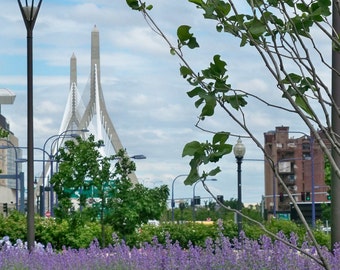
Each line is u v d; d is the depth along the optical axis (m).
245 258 14.22
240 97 6.81
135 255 17.36
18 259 19.58
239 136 6.75
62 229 42.50
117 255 17.55
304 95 7.00
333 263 13.27
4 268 19.08
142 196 37.28
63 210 36.50
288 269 13.56
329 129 6.63
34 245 25.86
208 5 6.70
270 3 6.75
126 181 36.84
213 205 134.88
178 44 6.91
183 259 15.55
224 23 6.73
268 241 14.38
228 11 6.71
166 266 15.64
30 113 26.61
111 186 36.72
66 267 18.16
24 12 26.70
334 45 7.14
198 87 6.84
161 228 45.38
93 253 18.17
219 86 6.82
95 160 36.31
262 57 6.62
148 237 43.34
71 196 36.50
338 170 6.40
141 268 16.30
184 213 144.62
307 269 13.29
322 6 6.80
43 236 42.50
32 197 26.14
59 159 36.75
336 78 13.48
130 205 36.94
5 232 42.66
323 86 6.76
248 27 6.82
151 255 16.42
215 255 15.04
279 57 6.64
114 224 37.28
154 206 37.59
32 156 26.34
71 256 18.42
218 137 6.75
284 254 13.77
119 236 42.28
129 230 37.38
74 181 36.16
